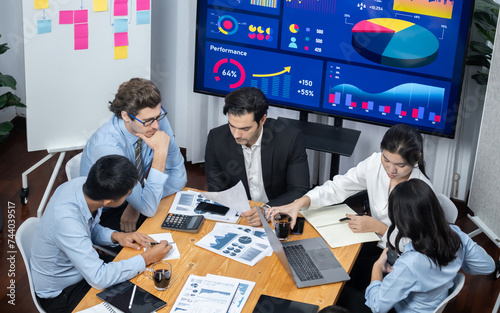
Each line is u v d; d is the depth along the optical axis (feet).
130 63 12.30
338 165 12.49
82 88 12.03
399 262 7.00
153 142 8.88
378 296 7.14
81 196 7.59
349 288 8.50
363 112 12.12
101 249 8.83
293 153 9.68
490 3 11.40
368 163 9.20
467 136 12.83
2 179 13.67
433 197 6.83
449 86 11.29
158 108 8.78
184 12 13.69
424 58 11.27
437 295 7.16
